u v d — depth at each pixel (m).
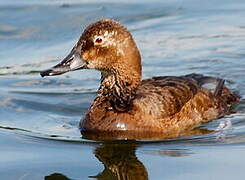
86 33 16.80
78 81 21.05
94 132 16.72
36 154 15.48
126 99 17.02
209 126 17.31
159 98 16.98
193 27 25.02
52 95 19.91
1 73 21.75
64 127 17.44
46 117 18.25
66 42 24.06
